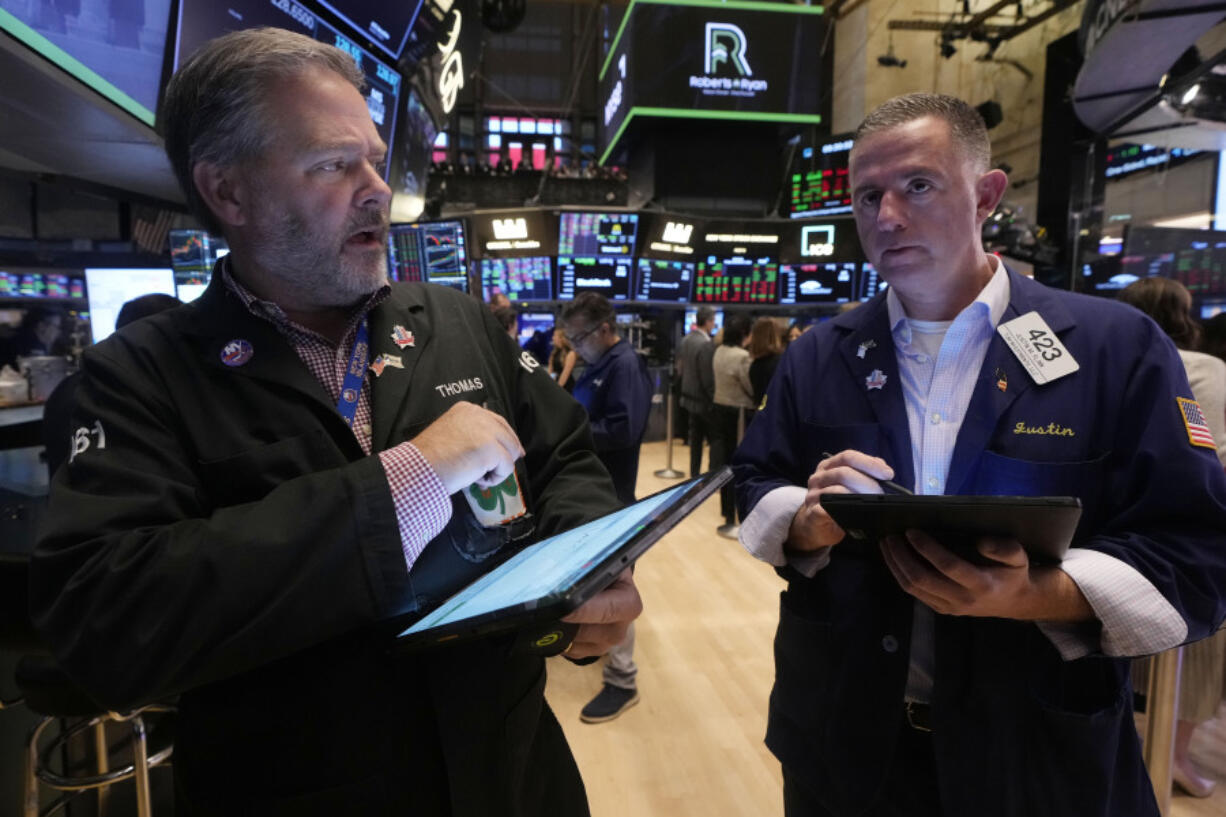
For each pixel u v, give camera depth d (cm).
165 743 134
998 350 91
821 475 87
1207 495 76
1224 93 484
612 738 218
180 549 54
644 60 741
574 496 80
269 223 66
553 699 244
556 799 84
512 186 735
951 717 84
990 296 92
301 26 230
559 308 697
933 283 93
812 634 99
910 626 89
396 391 74
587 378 258
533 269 673
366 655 66
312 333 73
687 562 376
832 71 1172
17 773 142
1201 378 166
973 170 90
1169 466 78
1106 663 83
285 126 64
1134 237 637
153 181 279
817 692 97
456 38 369
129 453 61
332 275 69
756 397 405
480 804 70
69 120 185
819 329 113
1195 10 398
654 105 746
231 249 72
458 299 90
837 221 702
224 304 71
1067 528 59
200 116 65
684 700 240
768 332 398
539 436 87
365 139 68
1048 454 85
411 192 402
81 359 69
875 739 89
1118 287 655
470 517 75
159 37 181
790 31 753
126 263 311
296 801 64
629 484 258
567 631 62
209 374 68
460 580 72
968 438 89
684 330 752
